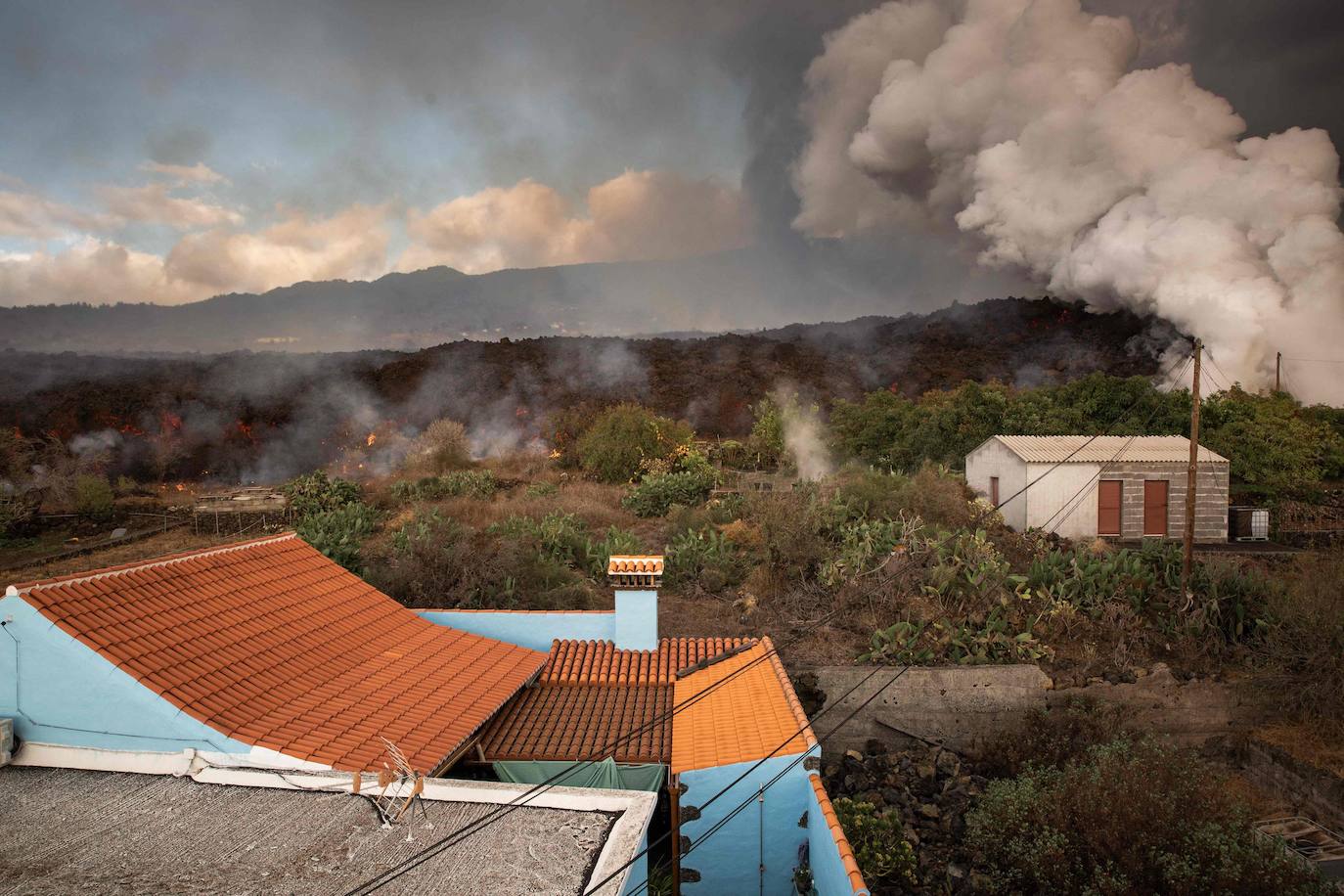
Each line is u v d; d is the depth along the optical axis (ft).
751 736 36.70
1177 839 34.91
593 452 125.18
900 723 54.80
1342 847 43.09
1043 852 35.94
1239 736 53.78
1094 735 51.06
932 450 118.83
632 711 41.37
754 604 66.90
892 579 64.39
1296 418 122.31
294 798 27.71
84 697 29.86
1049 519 82.53
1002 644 58.03
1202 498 84.84
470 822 26.07
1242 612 60.34
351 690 36.52
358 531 81.92
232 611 38.50
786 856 34.42
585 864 23.76
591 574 75.66
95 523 96.27
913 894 37.27
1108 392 120.26
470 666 42.65
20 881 22.79
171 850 24.53
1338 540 82.89
